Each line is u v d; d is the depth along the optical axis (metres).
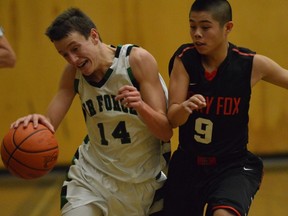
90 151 5.41
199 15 4.75
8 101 10.59
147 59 5.04
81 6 10.42
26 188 9.77
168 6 10.52
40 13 10.43
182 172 5.26
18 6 10.39
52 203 8.91
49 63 10.54
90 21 4.95
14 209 8.68
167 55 10.60
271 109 10.99
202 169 5.16
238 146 5.14
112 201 5.25
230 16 4.89
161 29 10.55
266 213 8.24
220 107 5.01
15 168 4.88
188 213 5.30
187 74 5.05
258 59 5.03
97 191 5.23
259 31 10.70
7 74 10.53
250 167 5.21
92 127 5.27
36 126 4.92
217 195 4.85
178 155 5.33
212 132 5.07
